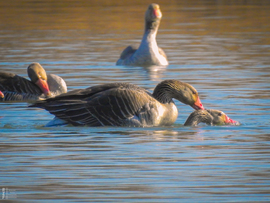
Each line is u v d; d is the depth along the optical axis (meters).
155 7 26.25
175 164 11.34
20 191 9.91
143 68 24.73
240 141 13.04
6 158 11.70
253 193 9.77
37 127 14.38
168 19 41.41
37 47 30.16
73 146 12.57
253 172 10.84
